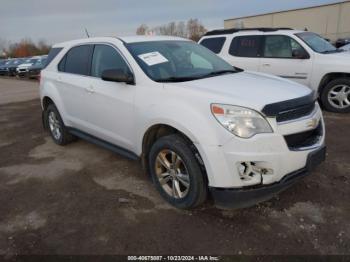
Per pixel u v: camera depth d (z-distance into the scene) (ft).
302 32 24.86
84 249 9.48
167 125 10.84
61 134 18.10
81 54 15.66
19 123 25.63
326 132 18.63
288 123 9.65
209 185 9.87
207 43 28.22
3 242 9.96
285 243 9.29
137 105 11.78
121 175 14.19
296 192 11.93
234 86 10.92
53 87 17.47
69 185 13.52
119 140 13.32
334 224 10.02
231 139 9.26
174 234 9.92
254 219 10.44
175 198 11.12
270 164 9.34
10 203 12.29
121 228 10.34
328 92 22.90
